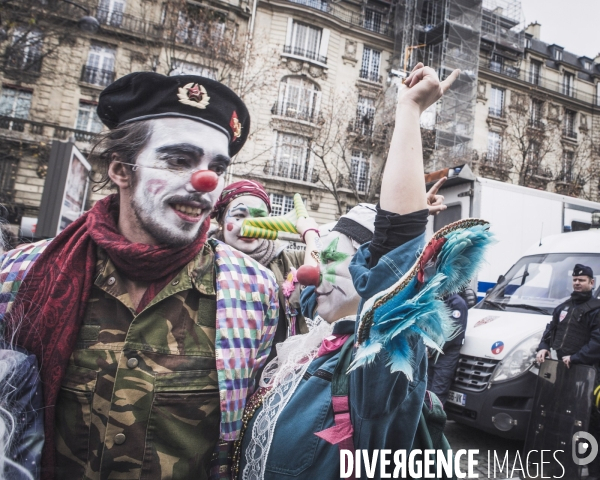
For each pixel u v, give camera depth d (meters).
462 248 0.85
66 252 1.13
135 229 1.15
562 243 5.25
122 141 1.13
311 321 1.52
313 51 21.36
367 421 1.01
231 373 1.13
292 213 1.55
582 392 3.09
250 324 1.21
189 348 1.12
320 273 1.29
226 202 2.17
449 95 22.62
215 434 1.14
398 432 1.09
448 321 0.86
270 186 20.34
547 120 26.61
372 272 0.94
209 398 1.11
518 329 4.11
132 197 1.13
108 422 1.03
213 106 1.16
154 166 1.10
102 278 1.11
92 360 1.06
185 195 1.10
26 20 11.20
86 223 1.16
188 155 1.12
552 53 31.02
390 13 23.72
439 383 4.11
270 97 20.33
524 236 7.81
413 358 0.95
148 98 1.12
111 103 1.17
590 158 25.12
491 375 3.86
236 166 19.64
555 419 3.21
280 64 20.48
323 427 1.11
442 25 23.02
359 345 0.93
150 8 18.25
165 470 1.04
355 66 22.28
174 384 1.08
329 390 1.16
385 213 0.97
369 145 20.84
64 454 1.04
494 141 25.09
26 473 0.91
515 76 27.75
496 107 25.73
